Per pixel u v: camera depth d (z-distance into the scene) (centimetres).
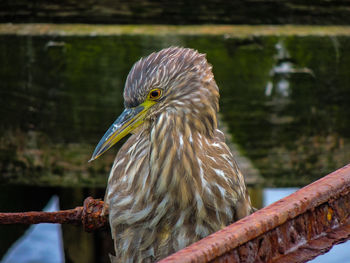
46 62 1083
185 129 592
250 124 1081
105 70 1065
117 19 1112
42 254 1620
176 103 594
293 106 1083
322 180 464
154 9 1102
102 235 1413
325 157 1116
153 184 587
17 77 1107
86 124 1088
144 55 1052
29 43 1084
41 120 1109
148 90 596
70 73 1074
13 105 1123
